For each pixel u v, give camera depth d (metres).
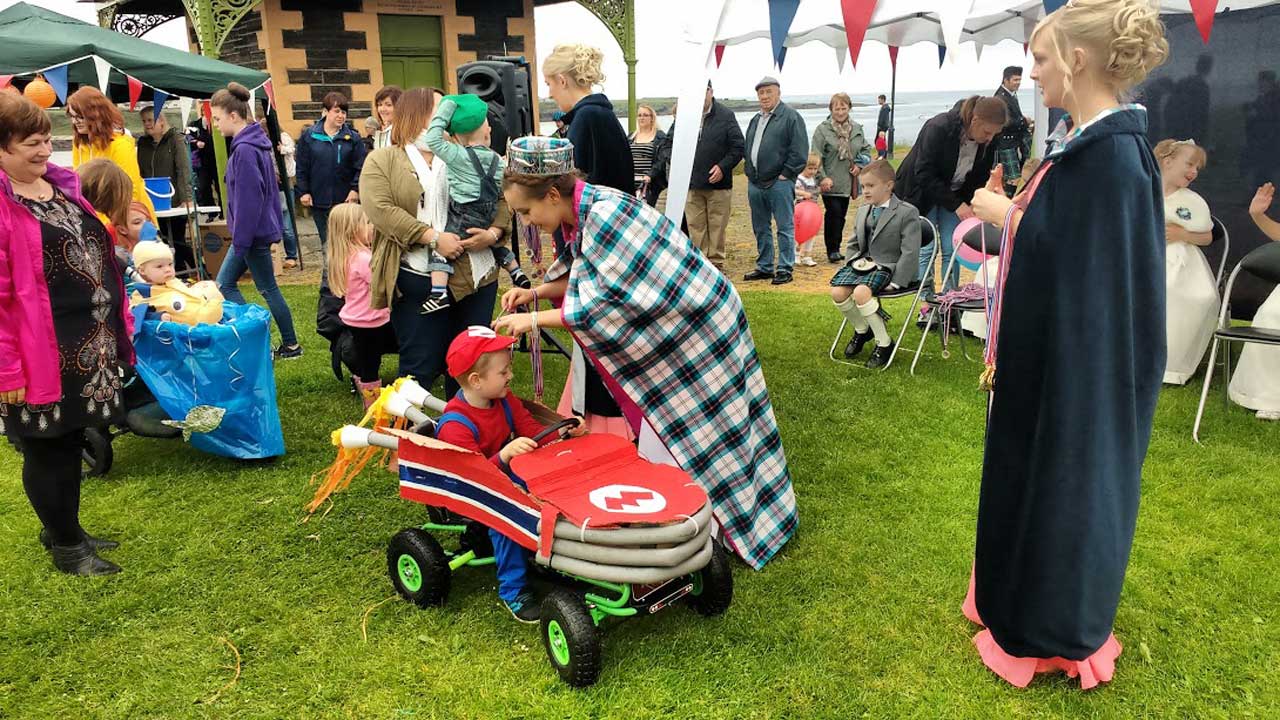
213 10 10.46
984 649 3.00
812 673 2.96
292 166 11.81
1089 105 2.48
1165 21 6.20
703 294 3.30
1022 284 2.55
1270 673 2.91
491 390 3.15
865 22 3.76
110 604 3.44
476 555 3.45
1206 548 3.68
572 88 4.11
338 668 3.03
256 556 3.81
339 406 5.68
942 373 6.18
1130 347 2.50
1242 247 6.12
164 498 4.38
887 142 15.03
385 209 4.25
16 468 4.84
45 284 3.22
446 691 2.90
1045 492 2.59
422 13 13.46
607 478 3.01
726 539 3.66
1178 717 2.72
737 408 3.49
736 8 4.18
